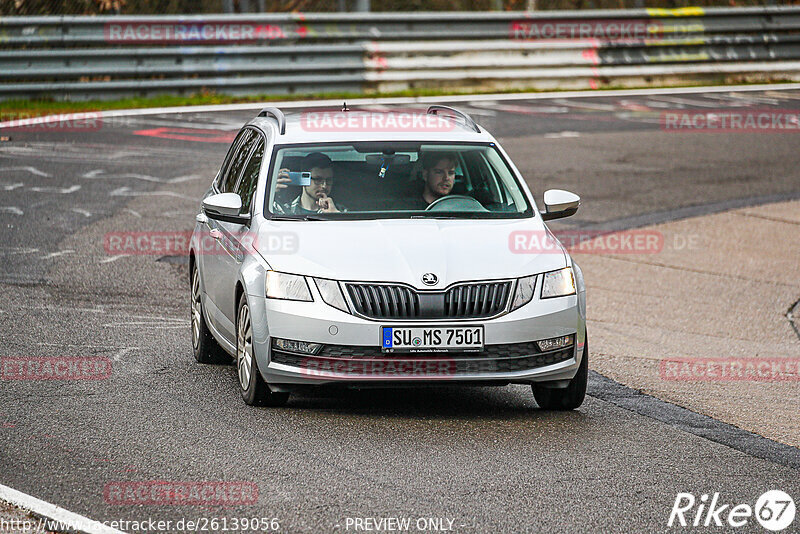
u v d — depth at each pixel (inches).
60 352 1249.4
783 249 2006.6
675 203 2317.9
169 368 1201.4
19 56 3245.6
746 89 3993.6
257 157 1195.9
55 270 1646.2
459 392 1153.4
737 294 1736.0
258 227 1076.5
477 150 1188.5
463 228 1072.2
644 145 2947.8
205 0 3769.7
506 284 1004.6
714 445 978.7
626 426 1031.6
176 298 1531.7
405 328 980.6
